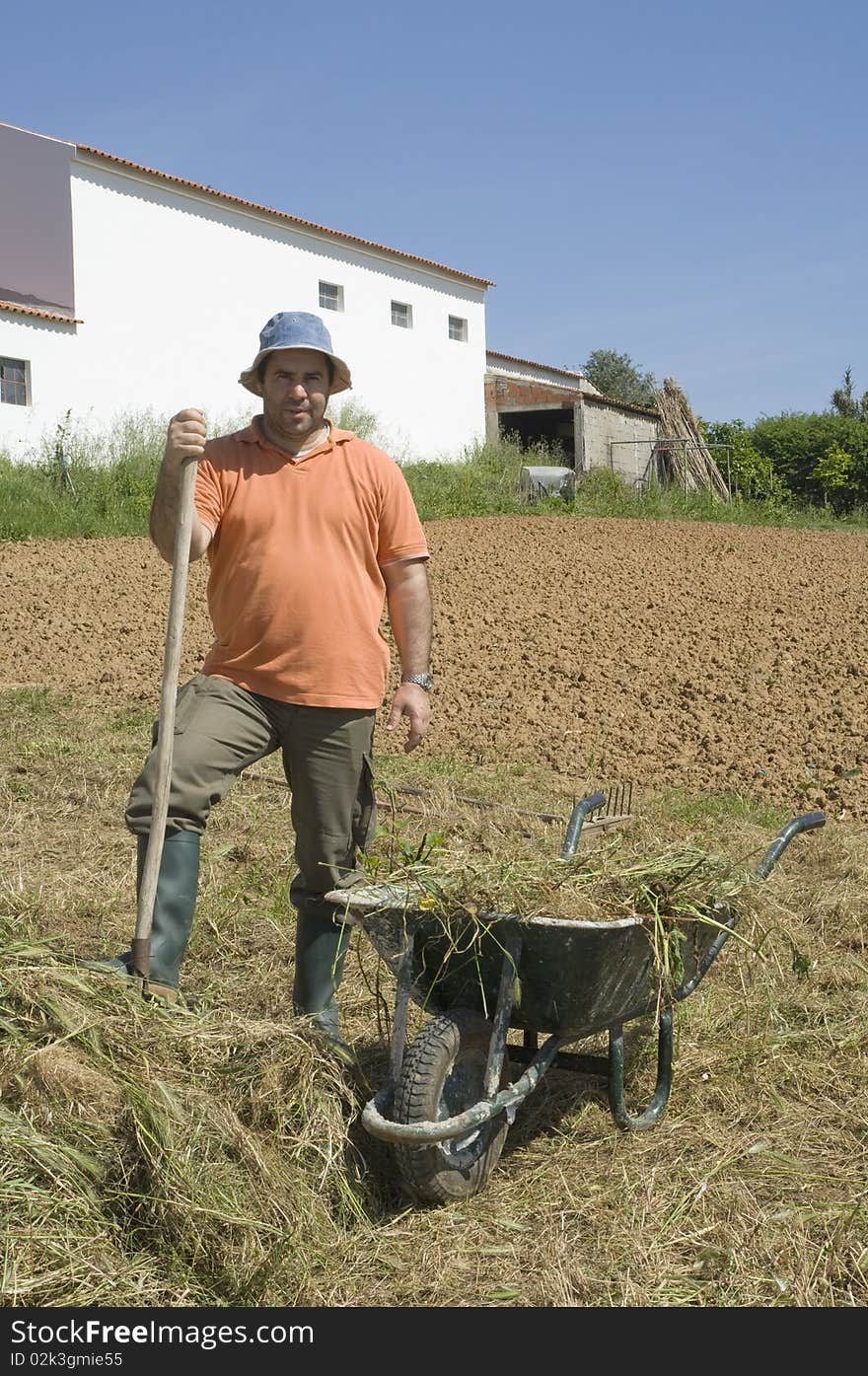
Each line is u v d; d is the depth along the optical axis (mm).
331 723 3658
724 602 13750
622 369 72375
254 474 3662
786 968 4727
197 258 26812
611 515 26188
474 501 24406
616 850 3771
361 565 3709
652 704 9688
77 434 23953
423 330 33125
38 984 3178
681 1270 2949
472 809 6734
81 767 7074
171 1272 2777
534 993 3254
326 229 29609
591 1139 3578
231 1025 3348
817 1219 3129
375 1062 3807
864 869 5832
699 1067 3990
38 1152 2814
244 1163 2965
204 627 12211
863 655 11094
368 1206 3133
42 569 15320
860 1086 3877
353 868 3834
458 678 10492
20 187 23812
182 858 3533
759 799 7359
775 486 33125
